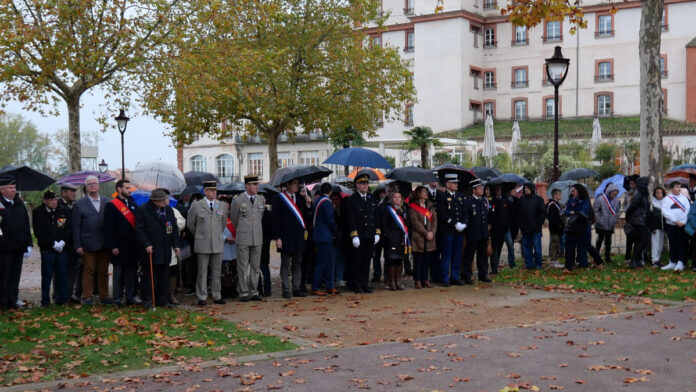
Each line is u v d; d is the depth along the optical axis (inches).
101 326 411.2
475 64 2598.4
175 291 547.8
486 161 1755.7
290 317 446.3
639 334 372.5
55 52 879.7
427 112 2573.8
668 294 506.3
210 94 1093.8
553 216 713.0
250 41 1316.4
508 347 346.0
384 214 572.7
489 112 2640.3
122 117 1202.0
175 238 496.4
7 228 482.9
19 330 402.9
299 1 1363.2
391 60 1403.8
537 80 2564.0
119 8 931.3
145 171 658.2
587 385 278.2
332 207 551.5
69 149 949.8
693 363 310.2
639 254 656.4
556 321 415.5
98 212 504.7
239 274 522.6
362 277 562.6
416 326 411.2
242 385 288.8
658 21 744.3
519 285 587.2
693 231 608.7
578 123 2379.4
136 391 283.9
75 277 527.2
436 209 592.7
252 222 523.2
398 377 293.1
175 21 981.8
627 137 2112.5
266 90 1291.8
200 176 743.7
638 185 657.6
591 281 583.2
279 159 2628.0
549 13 816.3
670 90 2365.9
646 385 277.3
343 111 1358.3
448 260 593.9
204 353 345.4
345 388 280.2
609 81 2460.6
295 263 548.1
